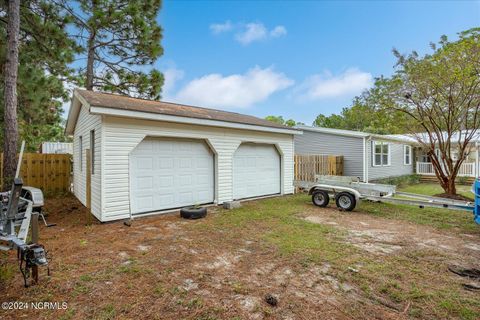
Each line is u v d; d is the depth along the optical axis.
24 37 9.20
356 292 2.98
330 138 14.79
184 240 4.78
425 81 9.91
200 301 2.74
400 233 5.31
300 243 4.62
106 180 5.97
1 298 2.78
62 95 13.16
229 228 5.61
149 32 12.55
